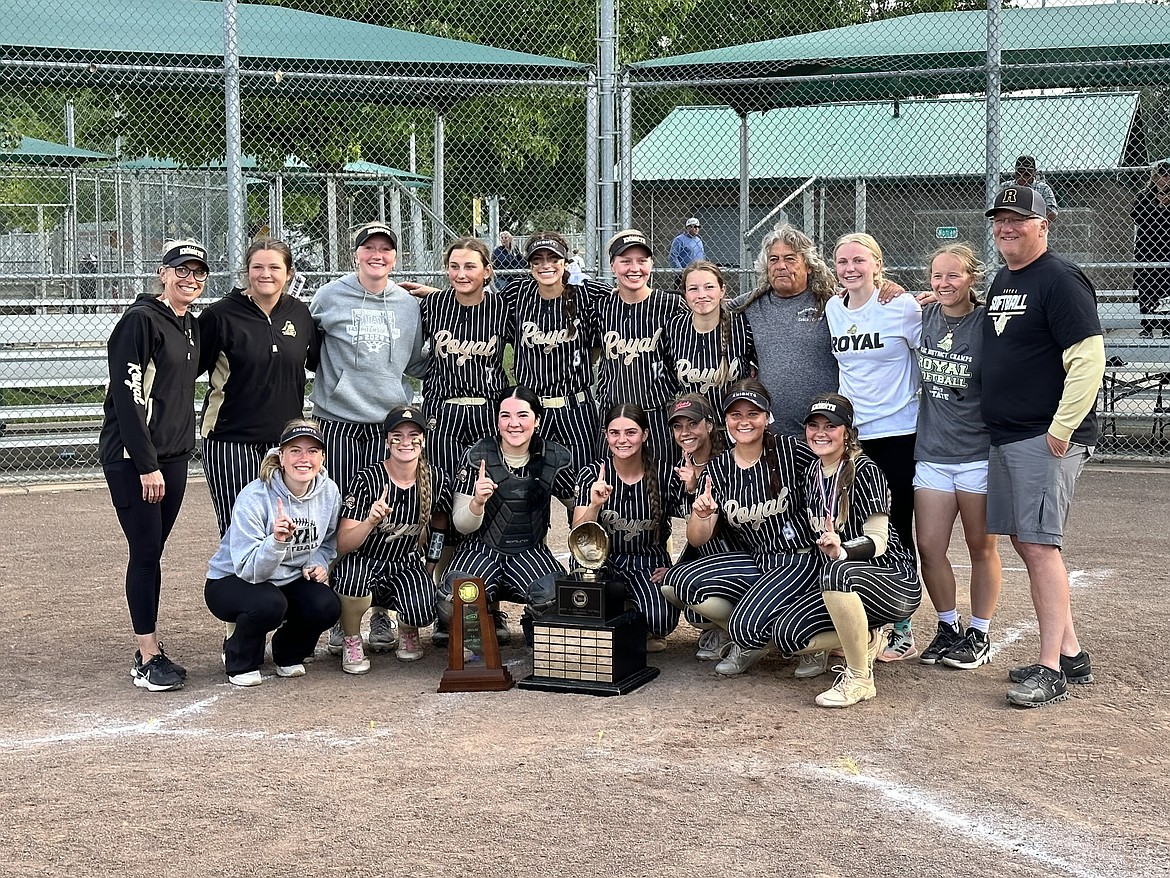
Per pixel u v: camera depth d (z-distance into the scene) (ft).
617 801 12.78
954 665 17.81
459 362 19.49
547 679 17.16
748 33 52.60
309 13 41.39
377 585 18.17
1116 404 41.34
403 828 12.10
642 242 19.10
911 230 50.14
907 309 17.83
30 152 50.29
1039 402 15.99
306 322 18.60
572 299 19.67
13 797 13.01
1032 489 16.12
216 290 42.09
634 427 17.97
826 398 16.76
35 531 28.35
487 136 52.19
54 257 58.75
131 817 12.43
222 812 12.54
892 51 38.58
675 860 11.34
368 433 19.22
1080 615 20.40
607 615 16.97
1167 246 37.14
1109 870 11.13
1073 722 15.34
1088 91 44.57
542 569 18.49
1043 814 12.42
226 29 31.53
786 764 13.92
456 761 14.07
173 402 17.12
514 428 18.21
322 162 51.60
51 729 15.43
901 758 14.10
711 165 52.60
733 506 17.69
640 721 15.60
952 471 17.56
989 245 32.42
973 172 46.91
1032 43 37.93
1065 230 47.11
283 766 13.94
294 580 17.53
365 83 39.45
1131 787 13.12
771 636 17.01
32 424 40.29
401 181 53.67
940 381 17.38
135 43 36.63
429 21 49.67
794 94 42.04
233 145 31.78
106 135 56.59
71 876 11.07
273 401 18.19
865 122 51.39
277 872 11.12
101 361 38.11
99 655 18.92
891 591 16.34
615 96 35.29
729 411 17.33
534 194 53.83
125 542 27.14
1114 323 37.93
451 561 19.02
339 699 16.72
